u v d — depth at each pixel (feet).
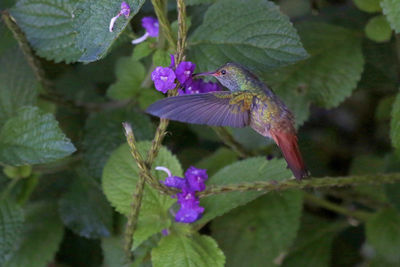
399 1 4.55
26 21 4.78
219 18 4.63
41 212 5.07
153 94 4.93
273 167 4.64
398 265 5.02
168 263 4.55
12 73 4.98
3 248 4.78
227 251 4.95
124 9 4.25
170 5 5.06
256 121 4.34
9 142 4.66
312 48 5.00
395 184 4.95
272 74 4.95
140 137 4.93
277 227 4.96
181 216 4.55
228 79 4.36
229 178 4.65
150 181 4.42
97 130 4.94
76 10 4.28
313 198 5.11
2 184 4.88
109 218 4.97
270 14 4.61
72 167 5.04
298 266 5.12
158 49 4.56
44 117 4.65
